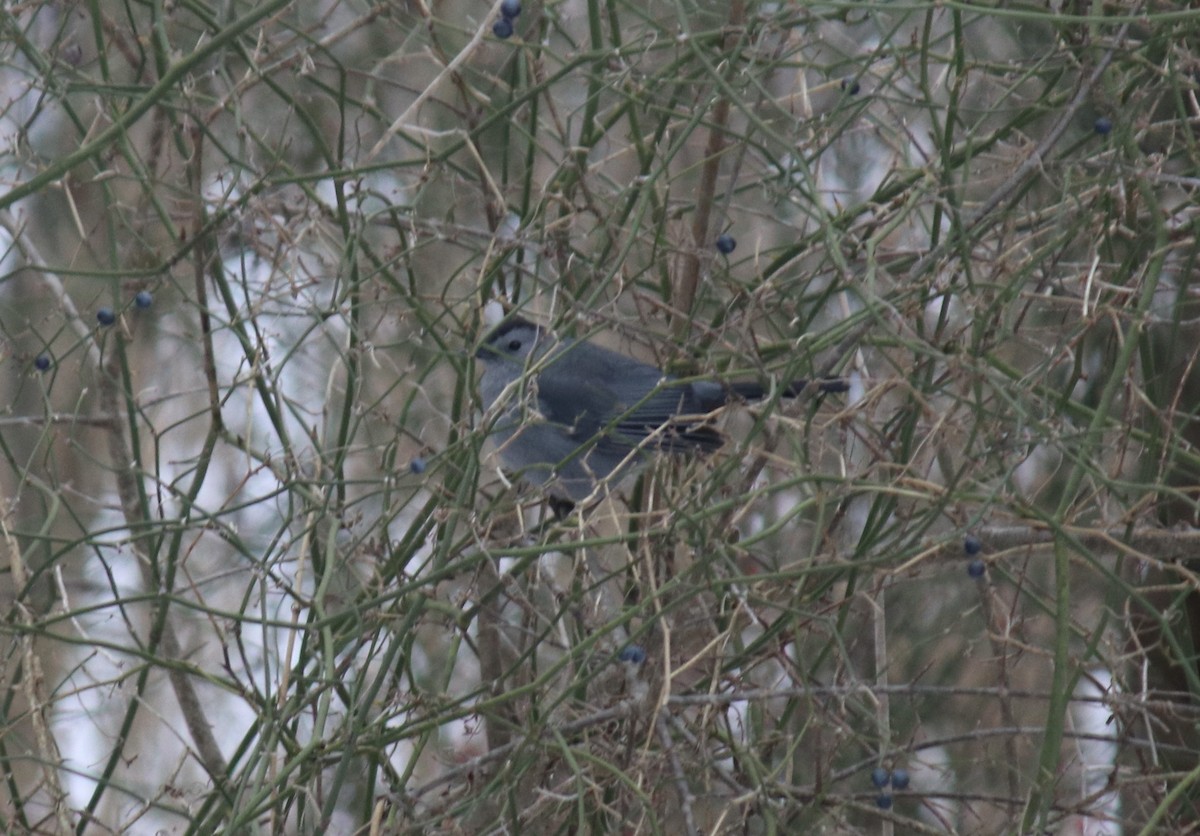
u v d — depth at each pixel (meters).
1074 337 8.50
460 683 13.38
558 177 10.23
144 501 9.66
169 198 10.77
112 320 9.48
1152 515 10.16
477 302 9.77
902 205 9.73
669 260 11.17
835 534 9.80
